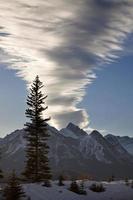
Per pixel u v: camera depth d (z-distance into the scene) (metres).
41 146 63.50
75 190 49.94
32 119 64.12
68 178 59.44
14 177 43.78
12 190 42.94
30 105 64.44
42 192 46.91
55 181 55.22
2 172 52.72
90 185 53.59
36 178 61.75
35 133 63.69
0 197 42.91
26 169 62.38
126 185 56.22
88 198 48.72
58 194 47.53
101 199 49.53
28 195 44.91
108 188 53.56
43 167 62.97
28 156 63.19
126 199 51.22
